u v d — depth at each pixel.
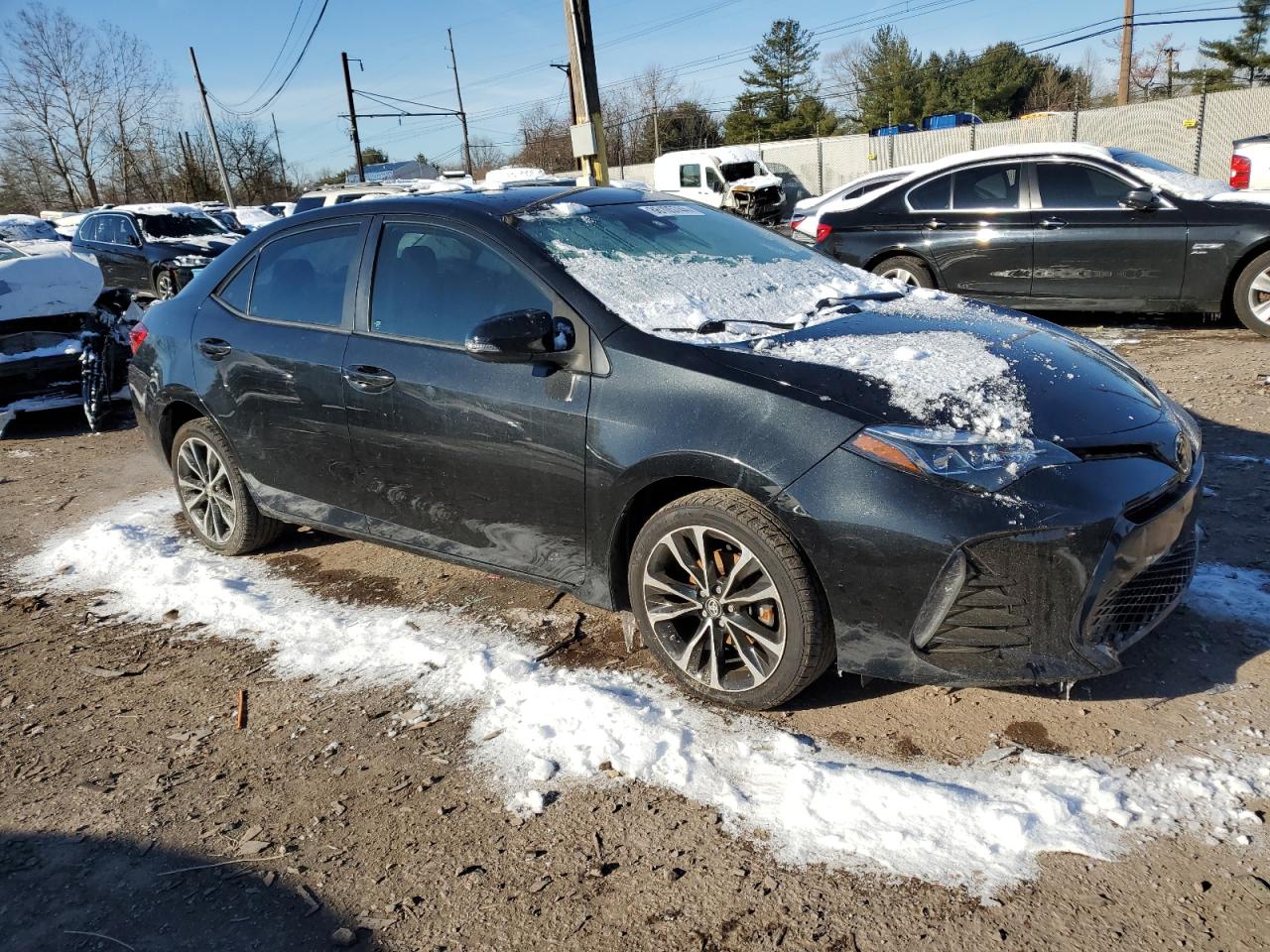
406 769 2.77
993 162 8.38
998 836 2.29
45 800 2.77
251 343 4.07
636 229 3.76
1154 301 7.77
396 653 3.45
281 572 4.34
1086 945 1.98
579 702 2.96
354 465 3.76
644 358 2.94
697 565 2.91
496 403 3.22
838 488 2.57
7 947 2.23
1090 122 25.75
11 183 52.34
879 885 2.18
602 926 2.14
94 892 2.38
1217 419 5.43
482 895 2.26
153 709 3.24
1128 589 2.60
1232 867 2.15
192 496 4.64
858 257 8.98
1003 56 56.16
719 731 2.82
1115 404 2.81
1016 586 2.47
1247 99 23.27
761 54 58.56
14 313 7.15
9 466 6.68
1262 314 7.40
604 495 3.02
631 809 2.51
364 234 3.81
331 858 2.43
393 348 3.56
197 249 15.84
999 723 2.74
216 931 2.22
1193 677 2.88
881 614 2.58
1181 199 7.50
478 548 3.48
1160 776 2.45
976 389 2.73
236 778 2.80
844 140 30.78
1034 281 8.20
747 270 3.70
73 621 4.00
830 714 2.87
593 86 11.38
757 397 2.73
